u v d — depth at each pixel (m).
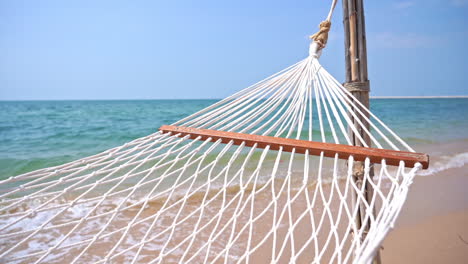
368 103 2.05
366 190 1.94
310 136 1.74
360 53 2.03
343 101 1.84
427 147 8.60
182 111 23.64
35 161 7.46
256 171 1.65
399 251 3.12
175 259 2.77
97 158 1.69
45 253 1.31
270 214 3.63
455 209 4.08
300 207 3.84
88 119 17.33
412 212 4.01
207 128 2.01
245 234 3.19
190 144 1.81
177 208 3.88
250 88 2.29
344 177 5.13
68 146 9.53
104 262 1.30
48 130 12.82
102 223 3.45
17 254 2.84
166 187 4.69
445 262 2.93
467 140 9.76
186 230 3.27
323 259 2.81
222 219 3.51
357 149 1.50
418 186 5.03
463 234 3.42
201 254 2.84
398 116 18.97
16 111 22.08
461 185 5.07
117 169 1.61
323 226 3.35
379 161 1.47
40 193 1.49
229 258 2.79
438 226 3.62
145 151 1.75
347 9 2.07
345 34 2.09
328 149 1.56
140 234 3.20
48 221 1.38
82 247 2.96
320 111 1.88
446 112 22.30
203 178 5.16
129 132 12.33
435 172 5.86
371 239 0.94
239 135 1.80
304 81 2.21
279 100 2.13
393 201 1.06
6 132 12.14
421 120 16.67
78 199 1.48
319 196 4.23
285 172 5.58
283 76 2.32
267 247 2.98
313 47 2.39
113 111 23.02
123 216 3.64
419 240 3.32
